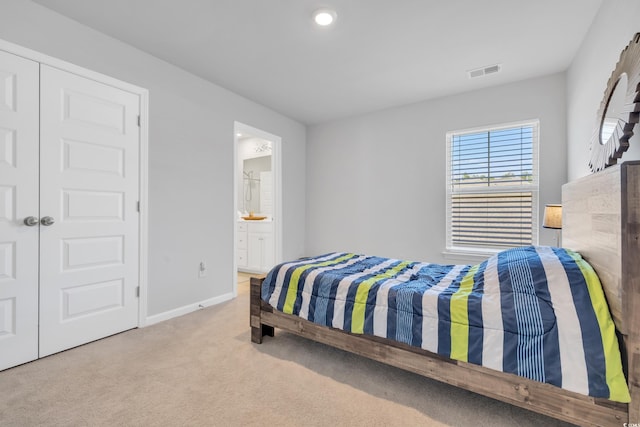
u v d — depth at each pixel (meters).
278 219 4.21
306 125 4.69
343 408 1.50
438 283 1.86
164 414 1.45
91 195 2.26
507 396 1.34
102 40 2.31
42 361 1.96
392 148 3.91
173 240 2.82
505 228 3.25
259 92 3.45
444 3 1.97
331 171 4.45
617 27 1.73
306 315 1.97
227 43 2.46
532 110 3.05
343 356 2.06
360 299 1.78
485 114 3.29
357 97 3.57
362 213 4.16
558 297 1.30
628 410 1.10
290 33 2.32
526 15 2.08
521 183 3.17
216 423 1.39
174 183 2.83
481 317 1.42
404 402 1.55
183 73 2.91
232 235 3.43
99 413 1.45
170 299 2.79
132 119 2.51
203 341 2.28
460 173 3.50
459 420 1.42
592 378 1.15
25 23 1.92
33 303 1.98
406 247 3.80
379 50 2.55
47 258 2.04
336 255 2.81
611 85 1.65
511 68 2.85
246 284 4.11
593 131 1.94
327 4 1.99
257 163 5.40
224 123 3.33
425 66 2.83
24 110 1.93
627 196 1.06
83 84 2.21
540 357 1.26
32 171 1.96
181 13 2.09
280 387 1.68
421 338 1.54
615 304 1.14
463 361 1.44
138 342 2.26
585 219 1.54
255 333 2.26
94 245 2.28
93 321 2.27
